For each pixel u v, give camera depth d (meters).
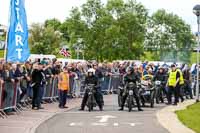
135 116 21.83
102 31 67.56
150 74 29.42
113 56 67.81
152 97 26.52
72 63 31.61
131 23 69.06
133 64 33.53
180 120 20.00
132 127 17.89
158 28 85.75
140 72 29.33
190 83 33.97
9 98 20.86
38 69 23.84
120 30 68.38
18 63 22.08
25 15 22.56
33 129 16.94
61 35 93.00
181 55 86.94
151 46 84.62
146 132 16.53
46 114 21.92
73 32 68.19
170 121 19.84
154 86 27.88
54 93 28.00
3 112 20.34
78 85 31.91
